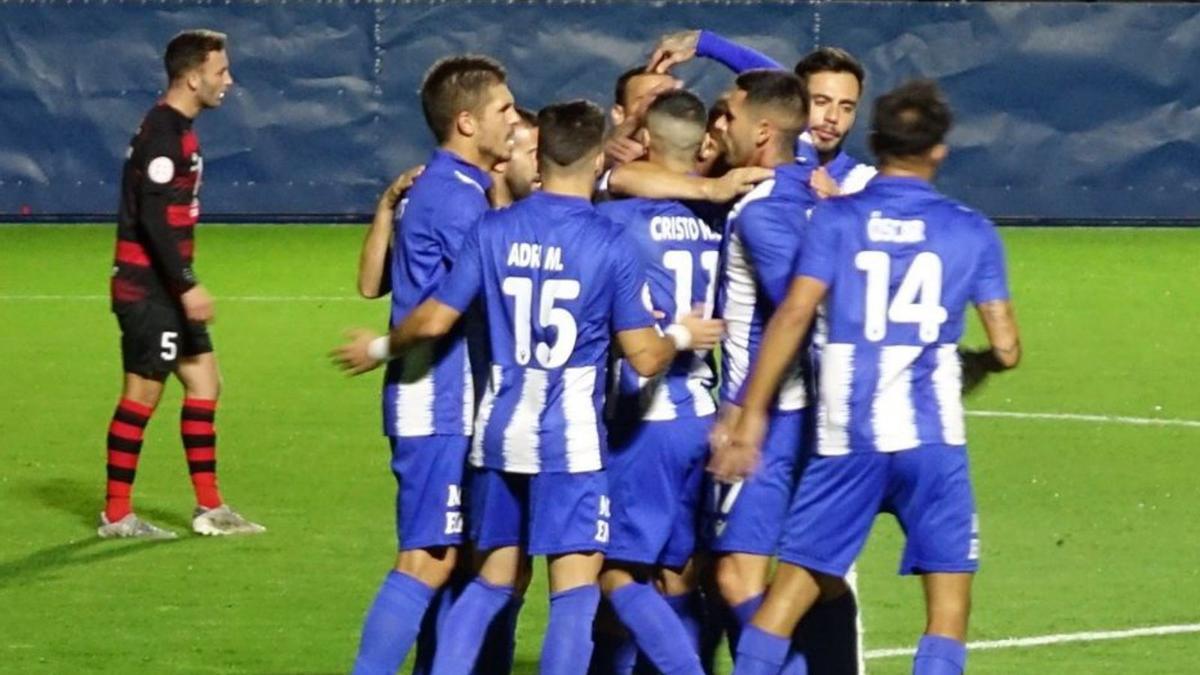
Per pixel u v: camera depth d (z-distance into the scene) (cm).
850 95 2280
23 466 3519
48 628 2506
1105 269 6144
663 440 2053
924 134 1895
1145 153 6969
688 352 2084
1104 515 3142
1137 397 4209
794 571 1922
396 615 2056
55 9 6856
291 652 2409
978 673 2308
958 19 6894
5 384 4338
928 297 1877
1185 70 6919
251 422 3919
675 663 2014
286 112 6950
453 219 2053
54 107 6919
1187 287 5812
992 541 2969
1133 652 2395
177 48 2859
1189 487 3350
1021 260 6316
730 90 2194
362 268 2203
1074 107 6944
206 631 2495
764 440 2053
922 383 1883
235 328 5103
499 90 2095
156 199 2856
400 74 6938
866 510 1898
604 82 6906
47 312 5347
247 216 7062
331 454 3619
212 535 3003
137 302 2933
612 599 2058
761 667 1911
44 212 6994
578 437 1956
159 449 3672
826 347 1891
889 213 1884
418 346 2002
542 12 6881
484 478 1998
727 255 2073
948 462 1884
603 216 1983
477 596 2016
